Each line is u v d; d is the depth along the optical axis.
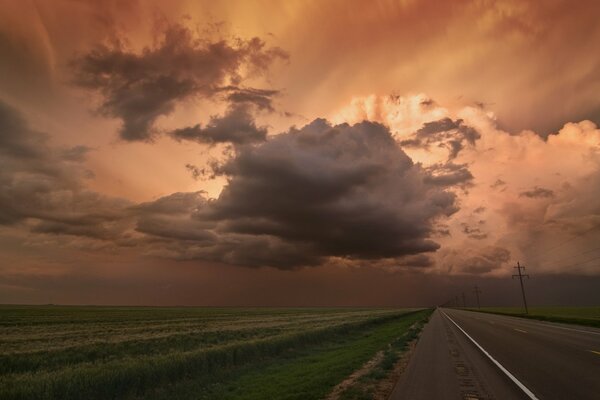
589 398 9.47
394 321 65.06
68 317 70.38
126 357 20.05
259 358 21.25
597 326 38.31
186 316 80.19
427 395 10.06
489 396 9.77
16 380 13.07
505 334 28.64
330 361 18.53
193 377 16.03
